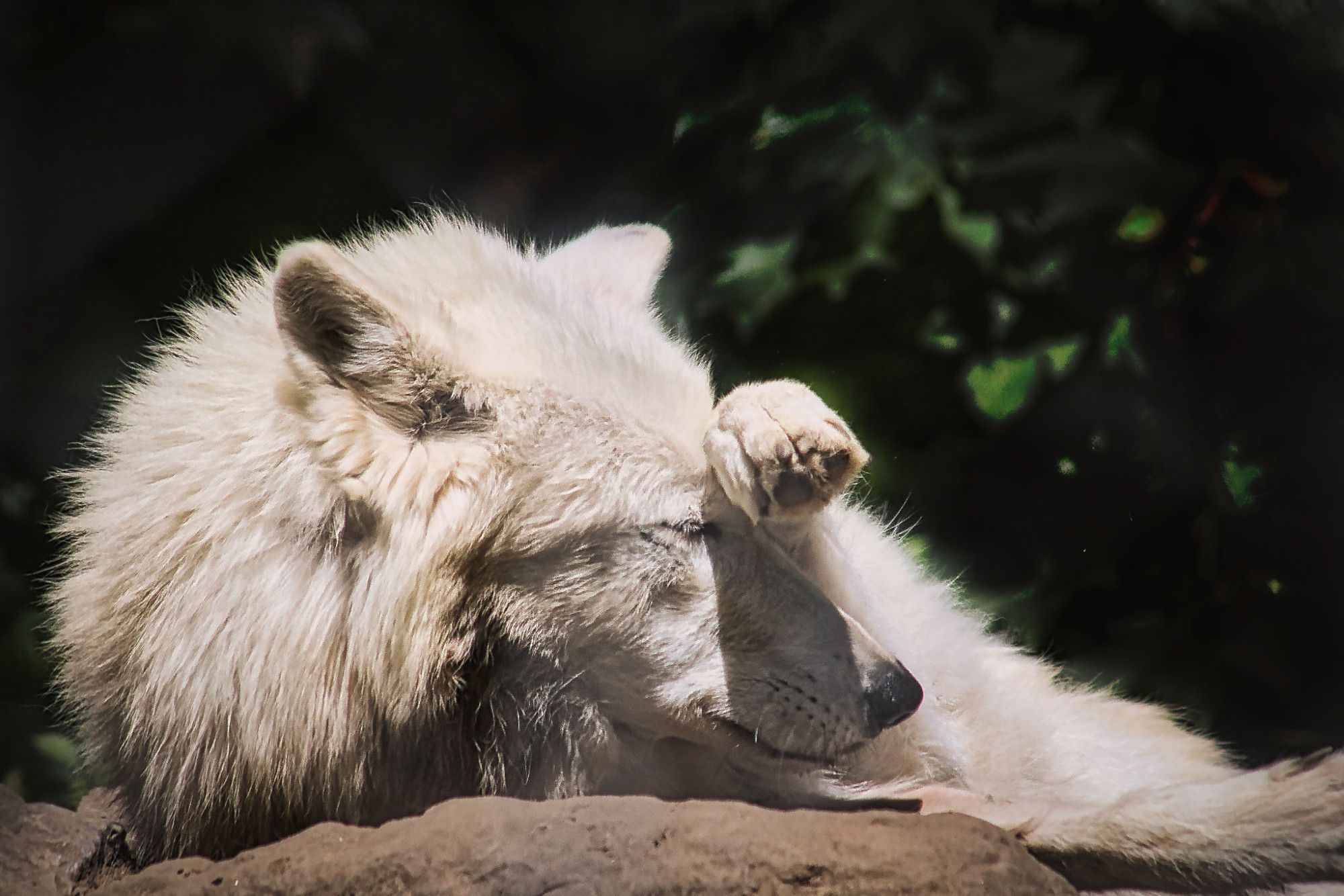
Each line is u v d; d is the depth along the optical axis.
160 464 5.75
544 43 10.38
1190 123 8.24
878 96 8.44
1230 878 4.59
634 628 5.36
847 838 4.10
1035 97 8.30
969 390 8.84
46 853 5.61
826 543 5.88
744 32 9.23
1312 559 8.23
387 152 10.51
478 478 5.35
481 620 5.35
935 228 8.66
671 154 9.50
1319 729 8.24
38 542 9.32
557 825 4.22
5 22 9.30
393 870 4.18
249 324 6.02
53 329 9.60
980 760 6.36
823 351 9.12
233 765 5.39
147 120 9.75
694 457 5.48
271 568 5.41
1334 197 7.89
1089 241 8.46
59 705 7.80
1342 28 7.66
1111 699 7.66
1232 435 8.38
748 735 5.36
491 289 6.07
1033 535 8.95
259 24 8.92
